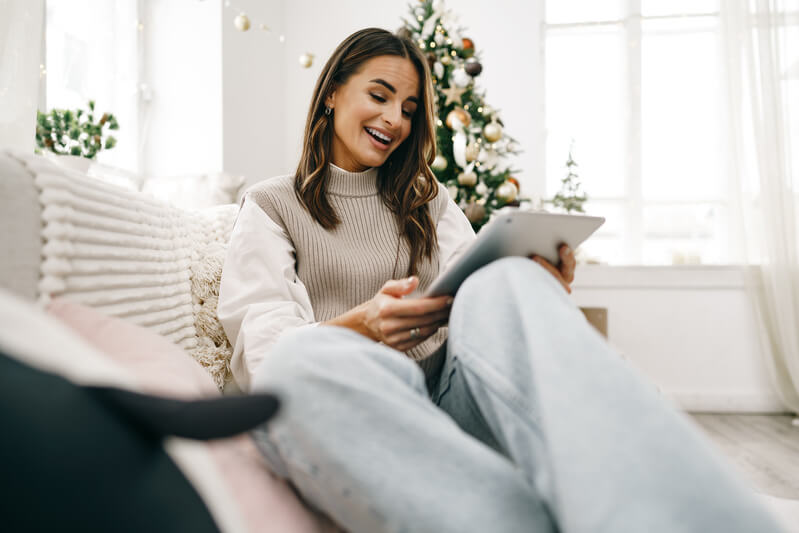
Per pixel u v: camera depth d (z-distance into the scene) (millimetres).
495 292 580
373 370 473
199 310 982
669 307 2717
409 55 1064
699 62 3150
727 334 2672
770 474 1626
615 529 342
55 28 2139
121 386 276
